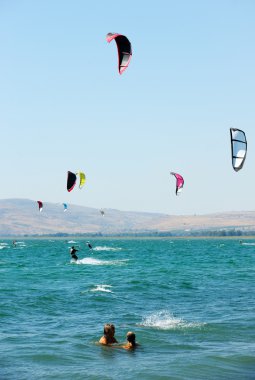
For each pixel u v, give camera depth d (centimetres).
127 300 3631
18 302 3475
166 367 1895
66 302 3516
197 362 1966
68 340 2339
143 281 4934
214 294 3984
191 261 8981
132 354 2105
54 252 13900
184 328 2625
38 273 6094
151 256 11206
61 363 1956
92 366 1916
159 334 2484
